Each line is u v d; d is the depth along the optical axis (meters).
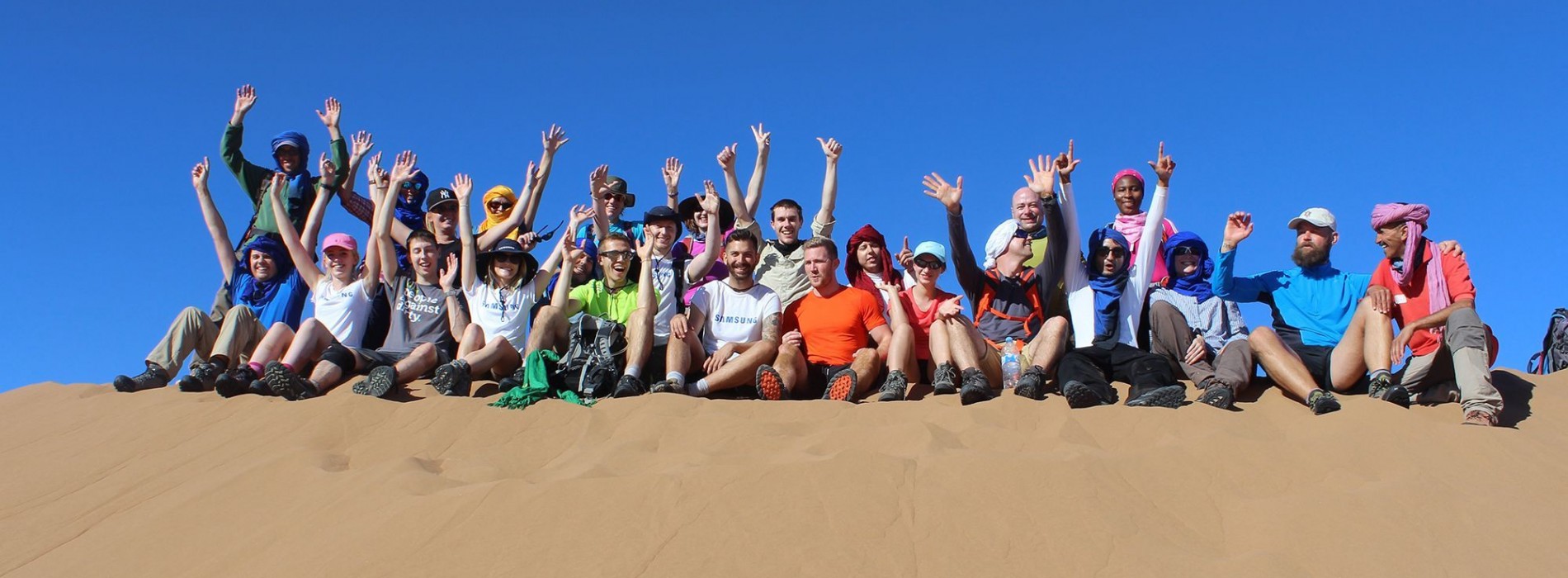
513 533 5.68
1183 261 9.08
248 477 7.01
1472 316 7.81
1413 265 8.43
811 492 5.87
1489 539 5.68
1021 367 8.77
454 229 10.89
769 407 7.98
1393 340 8.05
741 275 9.30
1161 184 9.16
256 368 9.00
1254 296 9.49
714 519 5.68
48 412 9.16
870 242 9.78
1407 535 5.66
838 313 9.25
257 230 11.07
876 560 5.39
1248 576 5.27
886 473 6.05
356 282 9.88
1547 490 6.39
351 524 6.07
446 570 5.46
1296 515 5.87
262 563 5.86
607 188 11.34
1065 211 9.26
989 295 9.35
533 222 11.46
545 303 10.12
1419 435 7.07
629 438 7.50
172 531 6.47
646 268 9.09
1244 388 8.29
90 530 6.77
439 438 7.70
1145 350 8.66
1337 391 8.40
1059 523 5.69
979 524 5.68
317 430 7.78
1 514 7.17
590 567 5.39
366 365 9.27
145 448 7.95
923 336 9.28
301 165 11.33
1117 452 6.70
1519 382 8.64
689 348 8.90
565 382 8.67
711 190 10.38
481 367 8.89
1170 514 5.98
